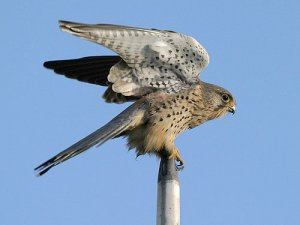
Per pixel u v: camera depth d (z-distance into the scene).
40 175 8.57
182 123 10.67
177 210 7.77
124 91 10.20
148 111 10.24
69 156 8.90
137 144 10.47
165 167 7.92
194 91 10.70
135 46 9.69
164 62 10.13
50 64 11.02
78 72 11.14
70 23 8.96
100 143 9.42
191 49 10.30
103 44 9.39
